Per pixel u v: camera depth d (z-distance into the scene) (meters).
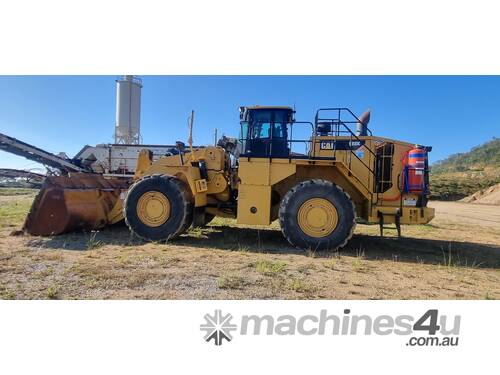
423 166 6.14
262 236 7.35
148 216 6.41
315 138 6.53
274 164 6.30
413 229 9.95
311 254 5.66
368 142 6.31
